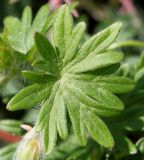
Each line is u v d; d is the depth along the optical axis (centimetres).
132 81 19
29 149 18
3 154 24
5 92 22
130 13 36
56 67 18
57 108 18
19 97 18
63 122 18
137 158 22
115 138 22
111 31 18
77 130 18
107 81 18
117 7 37
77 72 18
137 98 23
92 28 38
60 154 23
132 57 31
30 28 22
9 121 24
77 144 23
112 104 18
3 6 39
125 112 22
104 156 22
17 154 18
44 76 18
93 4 38
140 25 35
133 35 34
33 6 39
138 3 38
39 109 19
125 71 23
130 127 22
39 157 18
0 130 26
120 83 18
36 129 18
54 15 19
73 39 18
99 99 18
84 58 18
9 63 18
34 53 19
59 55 18
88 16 38
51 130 18
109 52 18
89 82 18
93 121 18
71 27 18
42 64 18
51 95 18
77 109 18
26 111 33
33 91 18
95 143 22
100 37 18
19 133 24
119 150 21
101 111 18
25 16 23
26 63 19
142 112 22
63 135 18
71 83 18
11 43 20
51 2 28
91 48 18
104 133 18
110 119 22
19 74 18
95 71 18
